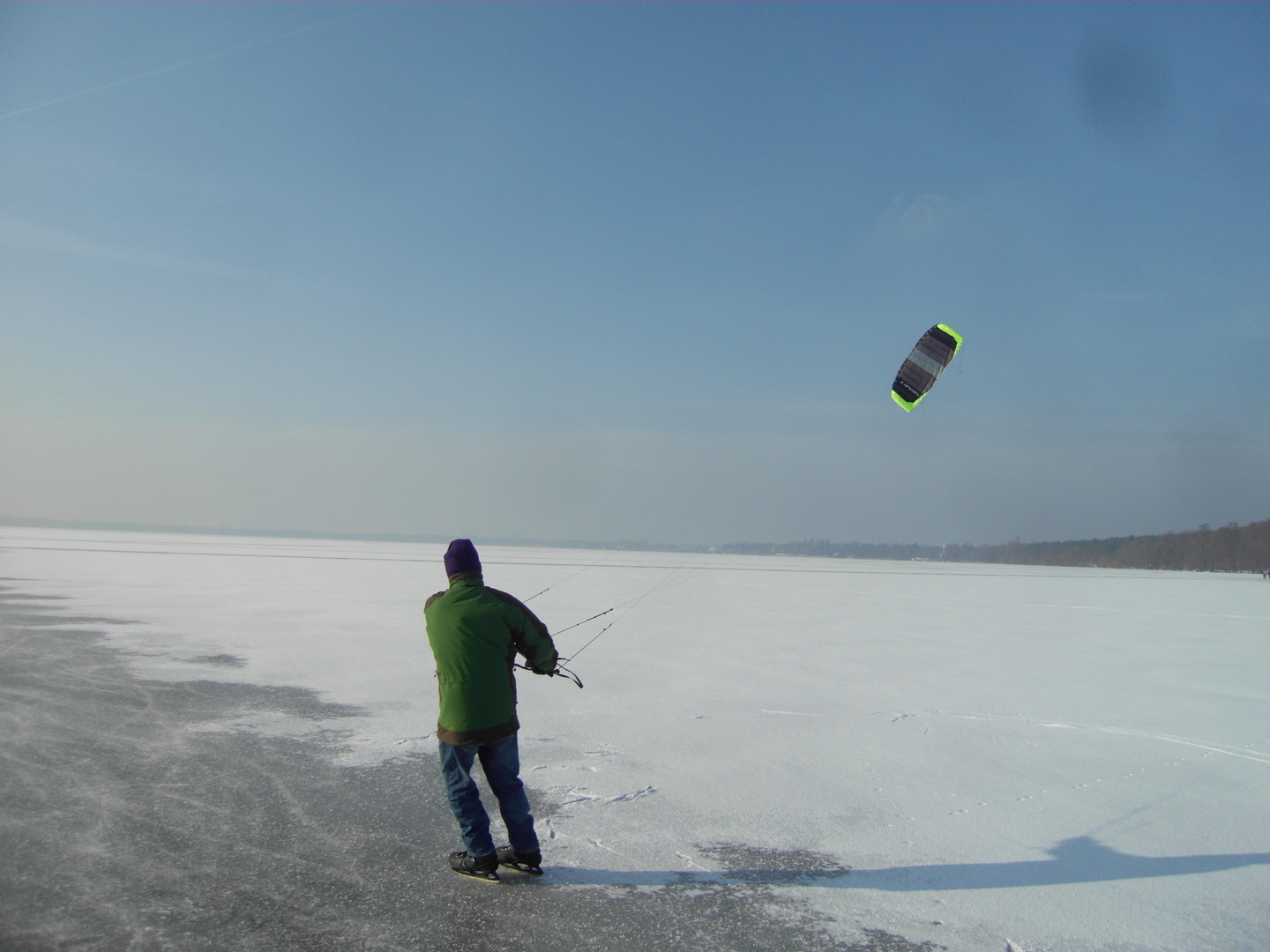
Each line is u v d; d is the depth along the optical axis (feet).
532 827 13.29
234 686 27.66
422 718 24.00
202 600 55.36
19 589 59.11
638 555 287.89
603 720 24.39
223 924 11.07
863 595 86.07
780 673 33.47
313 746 20.70
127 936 10.55
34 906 11.25
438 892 12.48
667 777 18.90
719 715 25.59
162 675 28.96
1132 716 27.12
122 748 19.71
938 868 14.07
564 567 133.49
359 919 11.41
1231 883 13.65
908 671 35.09
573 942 10.99
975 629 53.31
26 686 26.27
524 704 26.40
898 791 18.42
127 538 256.11
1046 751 22.29
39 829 14.19
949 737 23.61
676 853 14.44
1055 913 12.37
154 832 14.39
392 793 17.21
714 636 44.96
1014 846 15.19
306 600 57.26
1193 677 35.58
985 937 11.56
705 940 11.23
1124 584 139.54
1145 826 16.43
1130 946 11.37
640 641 42.34
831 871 13.85
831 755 21.26
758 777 19.12
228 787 17.15
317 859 13.56
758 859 14.32
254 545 234.79
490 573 105.50
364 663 32.68
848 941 11.34
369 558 146.20
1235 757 22.07
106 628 40.40
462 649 13.02
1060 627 57.16
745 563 226.58
